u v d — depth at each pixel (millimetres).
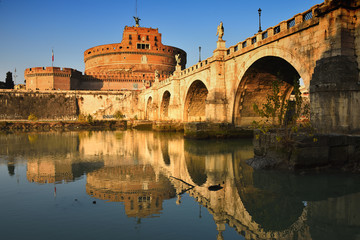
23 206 10789
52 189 13156
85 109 98812
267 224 9242
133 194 12375
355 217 9711
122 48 121812
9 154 24516
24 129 68000
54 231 8508
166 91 57906
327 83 15320
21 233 8375
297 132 15680
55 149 28094
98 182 14500
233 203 11148
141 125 69312
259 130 18734
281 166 15516
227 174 16078
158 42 126750
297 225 9133
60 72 101125
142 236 8211
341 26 15641
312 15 19109
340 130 14875
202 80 38938
